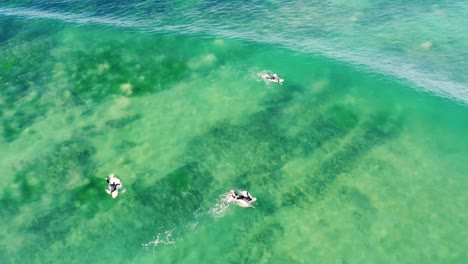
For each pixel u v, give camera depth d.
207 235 25.06
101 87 36.53
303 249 24.36
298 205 26.81
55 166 29.39
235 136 31.83
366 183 28.28
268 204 26.84
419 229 25.56
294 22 46.47
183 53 40.25
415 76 37.88
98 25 44.03
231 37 42.53
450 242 24.91
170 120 33.22
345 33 44.84
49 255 24.12
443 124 32.53
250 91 36.00
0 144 31.11
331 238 24.97
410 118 33.12
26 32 43.03
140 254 24.08
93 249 24.39
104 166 29.36
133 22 44.91
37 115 33.72
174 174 28.81
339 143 31.23
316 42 42.81
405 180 28.50
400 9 49.78
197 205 26.77
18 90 36.12
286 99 35.22
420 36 44.72
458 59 41.19
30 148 30.81
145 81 37.16
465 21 47.47
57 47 41.06
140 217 26.02
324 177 28.69
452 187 28.08
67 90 36.19
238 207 26.50
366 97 35.12
